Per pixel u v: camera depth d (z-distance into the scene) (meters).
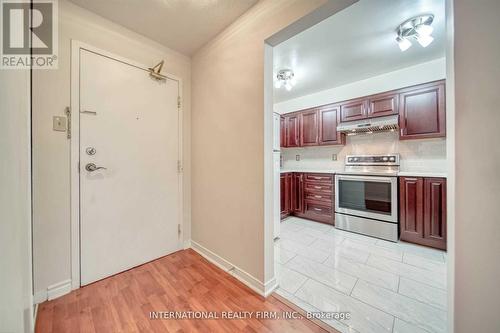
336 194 2.88
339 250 2.15
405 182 2.33
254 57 1.48
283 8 1.27
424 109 2.32
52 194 1.39
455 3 0.71
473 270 0.70
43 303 1.33
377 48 2.12
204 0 1.43
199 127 2.10
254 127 1.50
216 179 1.88
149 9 1.52
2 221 0.61
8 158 0.64
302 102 3.67
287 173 3.34
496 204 0.66
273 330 1.13
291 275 1.68
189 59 2.21
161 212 2.00
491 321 0.67
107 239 1.65
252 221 1.53
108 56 1.64
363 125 2.75
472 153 0.69
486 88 0.66
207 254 1.99
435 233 2.15
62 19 1.42
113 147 1.67
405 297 1.40
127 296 1.42
